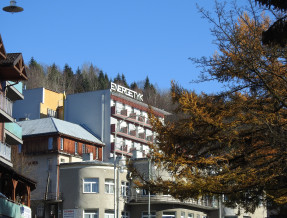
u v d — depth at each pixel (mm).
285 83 17453
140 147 91562
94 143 79688
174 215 66500
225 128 18438
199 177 18578
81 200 63531
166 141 19219
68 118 87750
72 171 64875
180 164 18812
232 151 18938
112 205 64188
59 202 65000
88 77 168875
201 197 19016
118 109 87062
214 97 18938
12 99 43938
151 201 66000
